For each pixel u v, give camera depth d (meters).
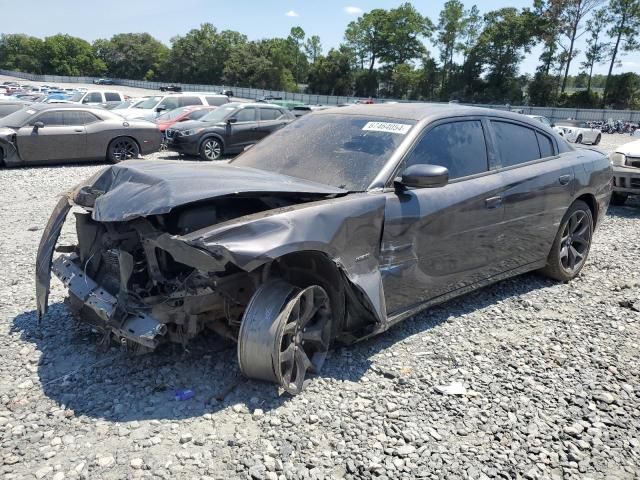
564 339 4.00
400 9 92.38
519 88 78.50
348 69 92.50
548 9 72.56
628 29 67.00
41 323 4.00
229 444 2.64
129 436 2.69
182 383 3.18
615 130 42.88
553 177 4.71
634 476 2.56
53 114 13.05
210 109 18.39
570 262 5.26
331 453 2.62
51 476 2.40
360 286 3.21
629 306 4.67
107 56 138.88
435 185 3.38
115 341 3.61
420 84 87.12
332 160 3.75
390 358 3.59
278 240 2.80
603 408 3.11
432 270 3.79
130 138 13.96
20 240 6.33
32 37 137.75
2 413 2.86
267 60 102.38
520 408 3.08
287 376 2.98
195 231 2.81
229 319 3.22
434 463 2.58
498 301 4.72
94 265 3.48
